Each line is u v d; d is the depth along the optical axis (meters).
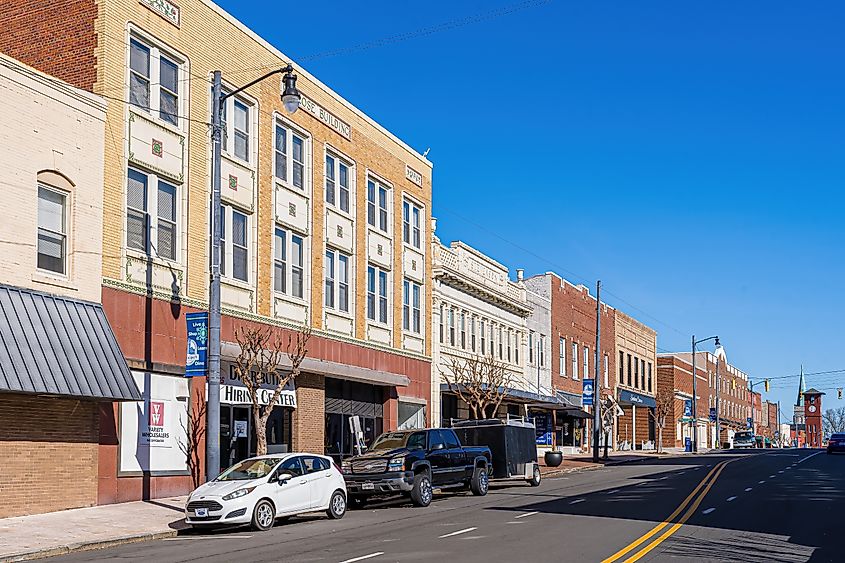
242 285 29.42
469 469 28.52
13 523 20.16
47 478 21.94
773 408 175.62
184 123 27.39
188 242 27.17
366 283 37.56
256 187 30.42
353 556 15.52
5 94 21.61
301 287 33.00
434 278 43.72
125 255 24.78
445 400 44.91
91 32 24.91
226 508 19.80
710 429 108.19
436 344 43.19
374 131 38.75
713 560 14.84
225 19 29.50
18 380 19.98
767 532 18.94
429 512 23.88
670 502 25.89
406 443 26.86
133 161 25.30
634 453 69.75
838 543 17.38
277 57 32.03
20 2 25.78
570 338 61.91
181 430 26.53
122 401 23.72
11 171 21.62
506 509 24.22
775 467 47.84
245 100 30.44
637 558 15.00
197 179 27.73
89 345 22.36
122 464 24.33
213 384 22.25
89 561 15.88
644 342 81.38
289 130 32.72
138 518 21.52
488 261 49.91
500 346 51.12
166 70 27.09
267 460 21.84
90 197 23.72
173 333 26.30
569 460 53.97
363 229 37.44
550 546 16.53
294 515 22.42
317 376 33.16
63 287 22.70
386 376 37.22
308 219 33.41
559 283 60.47
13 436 21.19
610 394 69.81
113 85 24.83
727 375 123.81
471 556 15.32
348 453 35.62
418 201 42.59
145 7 26.14
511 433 32.00
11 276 21.44
